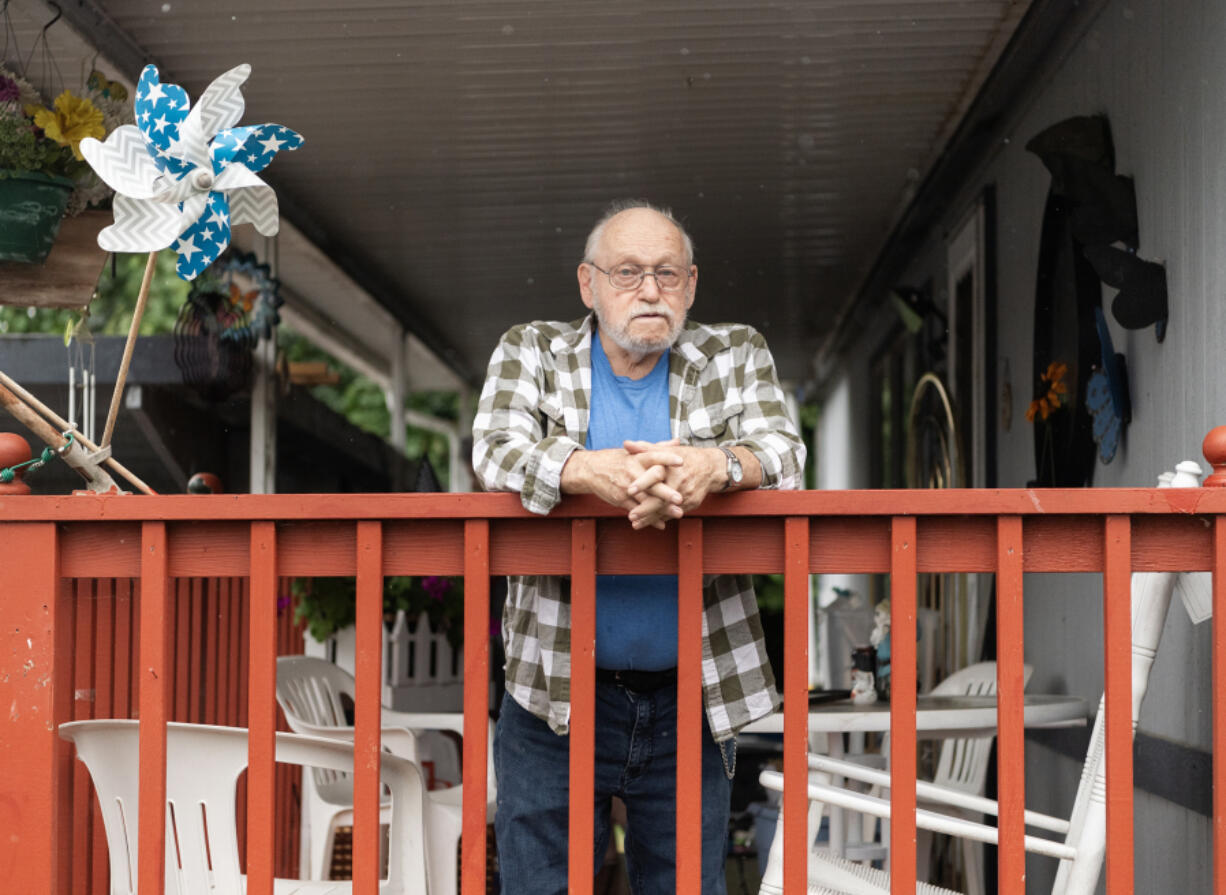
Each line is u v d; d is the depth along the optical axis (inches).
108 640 112.9
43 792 77.4
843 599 193.9
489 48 177.3
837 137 214.5
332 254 282.5
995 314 210.4
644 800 87.6
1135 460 140.9
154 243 86.0
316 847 142.5
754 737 226.1
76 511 77.7
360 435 332.5
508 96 195.3
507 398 85.0
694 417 87.0
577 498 77.0
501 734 88.3
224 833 89.2
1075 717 136.5
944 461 243.9
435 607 209.8
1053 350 174.2
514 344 87.2
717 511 76.4
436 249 285.4
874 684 142.9
